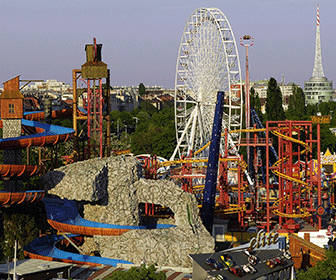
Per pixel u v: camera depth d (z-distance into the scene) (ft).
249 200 559.38
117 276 315.99
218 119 496.23
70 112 584.40
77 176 421.59
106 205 429.38
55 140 460.55
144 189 432.25
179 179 547.49
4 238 439.22
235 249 338.95
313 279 326.24
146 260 395.96
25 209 435.94
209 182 480.64
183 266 397.19
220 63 622.95
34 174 430.20
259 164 652.48
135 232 406.00
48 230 460.96
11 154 449.89
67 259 401.08
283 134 519.60
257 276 304.30
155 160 519.19
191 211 422.00
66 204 431.43
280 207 488.85
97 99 533.14
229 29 615.98
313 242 464.24
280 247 358.43
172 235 408.05
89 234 424.46
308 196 557.33
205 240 408.26
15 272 300.20
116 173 431.43
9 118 465.47
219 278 293.23
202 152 633.61
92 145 552.41
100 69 516.73
